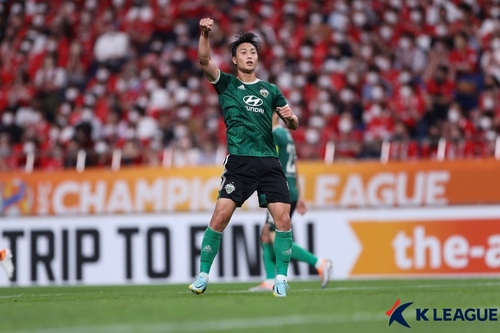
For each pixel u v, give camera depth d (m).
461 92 54.59
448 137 46.78
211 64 22.02
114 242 42.75
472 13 60.00
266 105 22.22
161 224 42.44
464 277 39.53
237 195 21.95
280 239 22.14
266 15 62.38
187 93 56.31
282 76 57.03
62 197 43.47
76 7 65.25
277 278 22.05
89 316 16.73
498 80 55.75
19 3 66.62
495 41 58.00
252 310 17.44
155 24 62.94
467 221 40.50
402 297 20.59
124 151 45.50
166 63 59.75
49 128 56.75
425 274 40.59
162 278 42.19
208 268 22.48
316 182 41.84
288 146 28.42
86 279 42.72
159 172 42.88
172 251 42.25
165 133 51.84
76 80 60.28
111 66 60.19
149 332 13.88
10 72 62.34
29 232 43.41
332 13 61.28
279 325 14.90
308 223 41.59
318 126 52.00
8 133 56.47
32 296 25.89
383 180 41.38
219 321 15.48
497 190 40.41
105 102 56.91
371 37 59.88
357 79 56.25
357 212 41.34
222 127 52.66
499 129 51.38
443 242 40.59
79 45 62.03
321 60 58.12
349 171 41.69
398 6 61.34
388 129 51.75
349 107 54.06
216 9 63.28
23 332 14.34
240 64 22.38
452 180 40.84
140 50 61.78
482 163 40.75
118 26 63.31
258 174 22.02
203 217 42.16
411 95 53.75
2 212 43.75
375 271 40.91
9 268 27.78
